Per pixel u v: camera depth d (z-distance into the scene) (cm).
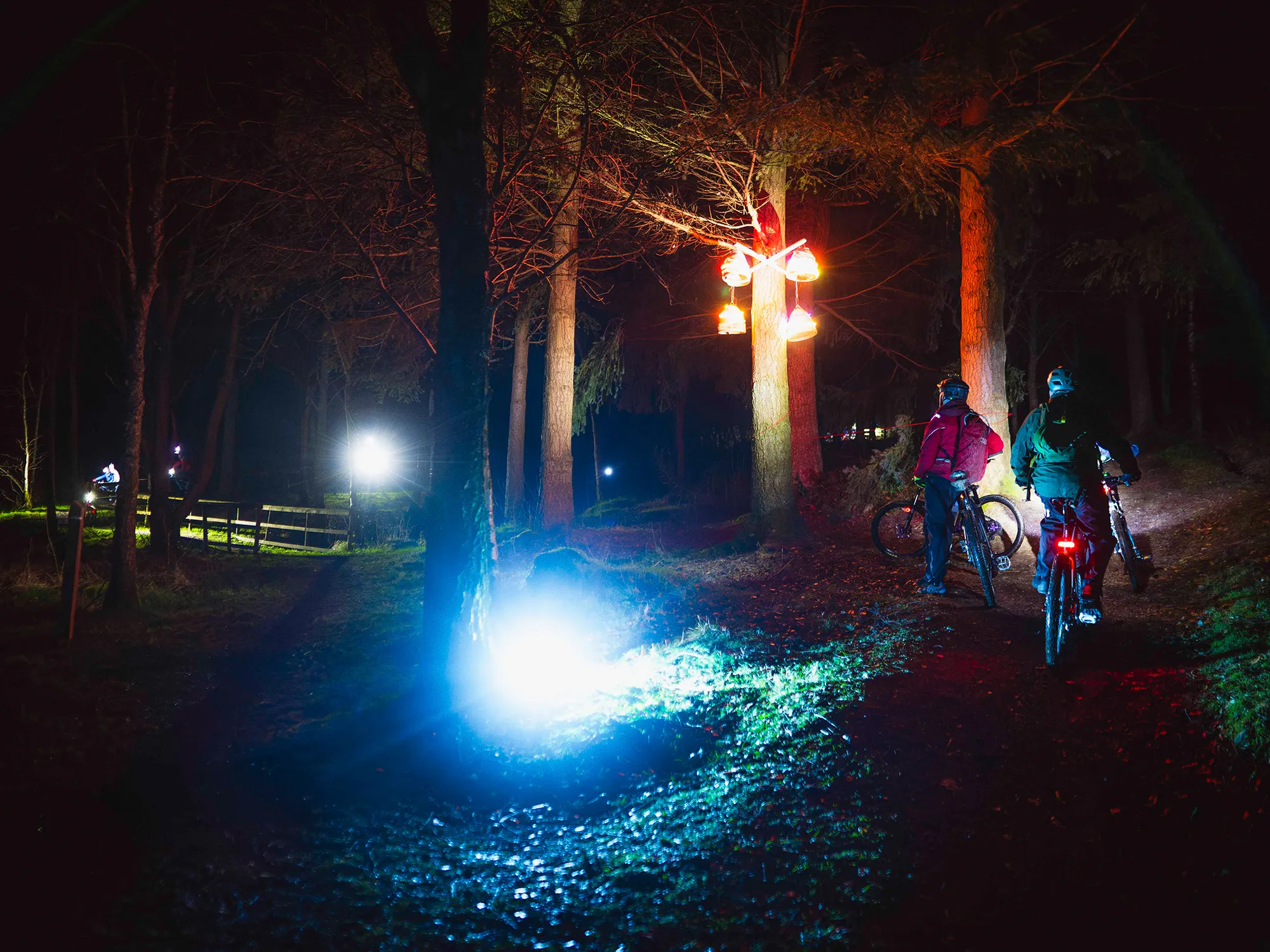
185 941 390
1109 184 2047
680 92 1209
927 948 363
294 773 571
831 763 521
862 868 421
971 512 859
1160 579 887
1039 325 2662
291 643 937
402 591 1224
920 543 1205
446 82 641
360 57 860
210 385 3584
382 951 387
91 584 1224
